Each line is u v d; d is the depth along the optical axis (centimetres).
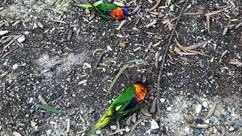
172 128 147
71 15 175
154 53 162
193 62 159
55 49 166
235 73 157
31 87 157
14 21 175
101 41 167
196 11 172
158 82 153
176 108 150
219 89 154
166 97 152
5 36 170
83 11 175
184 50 162
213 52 162
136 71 158
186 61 160
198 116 149
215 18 170
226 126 147
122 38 167
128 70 158
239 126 147
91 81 157
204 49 163
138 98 146
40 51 166
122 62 161
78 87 156
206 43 164
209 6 173
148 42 165
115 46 165
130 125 147
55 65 162
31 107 153
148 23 170
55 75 160
